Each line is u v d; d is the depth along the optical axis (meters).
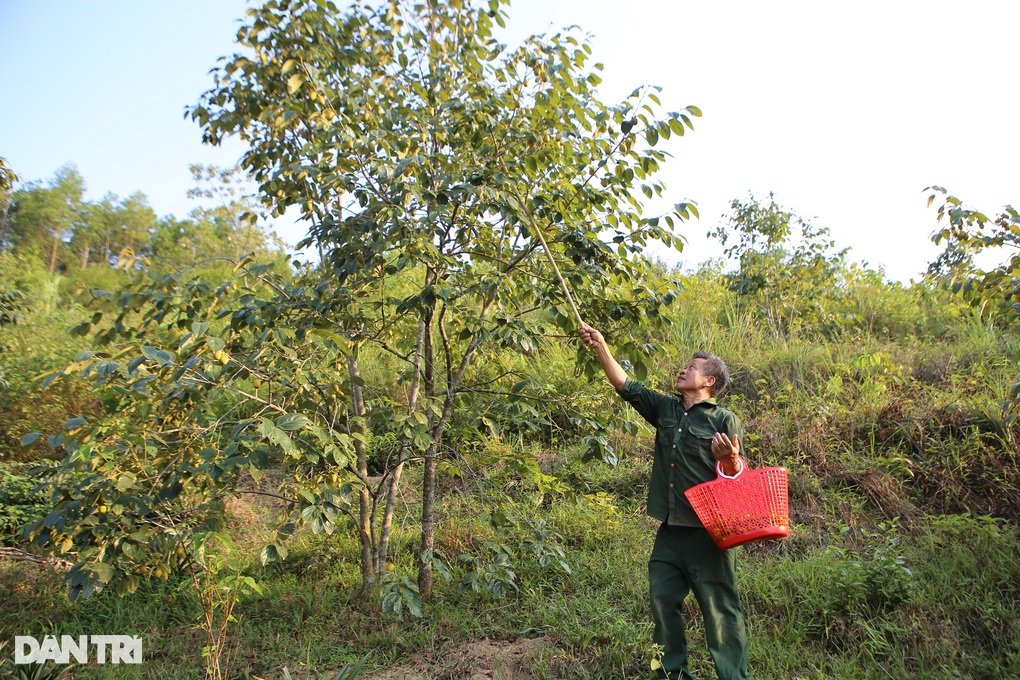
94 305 4.16
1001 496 4.95
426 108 4.52
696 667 3.46
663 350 4.34
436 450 4.34
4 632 4.18
